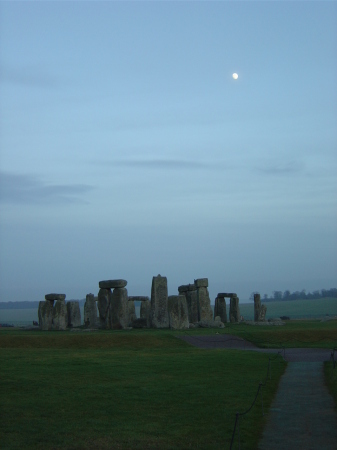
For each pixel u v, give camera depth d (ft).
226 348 165.27
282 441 69.92
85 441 71.31
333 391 97.50
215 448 68.23
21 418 81.15
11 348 158.81
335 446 67.36
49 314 243.19
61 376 110.42
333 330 191.42
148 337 175.52
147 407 87.30
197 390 98.73
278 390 99.81
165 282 236.02
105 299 237.25
